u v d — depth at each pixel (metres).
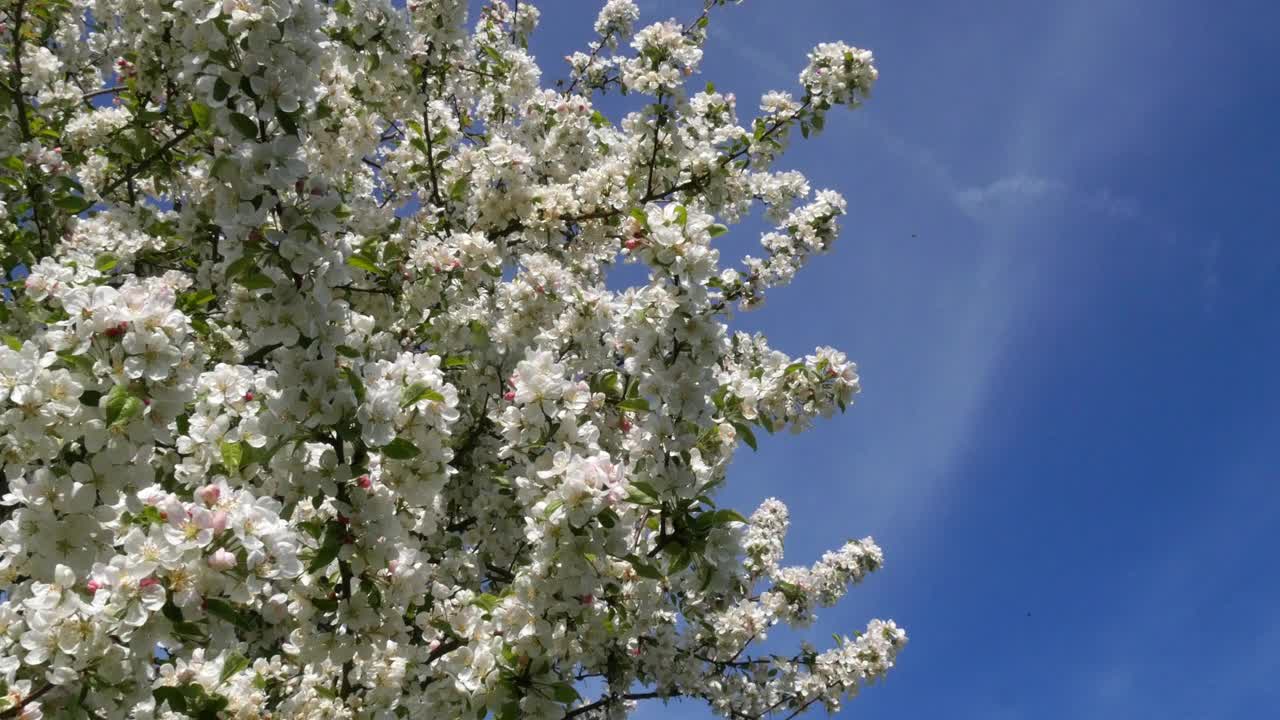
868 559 9.51
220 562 2.76
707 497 4.07
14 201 6.07
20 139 6.22
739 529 3.96
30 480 3.07
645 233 4.00
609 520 3.58
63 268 3.73
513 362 6.09
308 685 4.08
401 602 3.71
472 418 6.17
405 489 3.63
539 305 6.00
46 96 6.72
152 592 2.79
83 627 2.88
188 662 3.72
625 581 4.45
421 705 4.20
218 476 3.49
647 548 4.27
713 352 4.02
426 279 6.15
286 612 3.90
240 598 2.88
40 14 6.50
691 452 4.21
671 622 7.47
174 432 3.67
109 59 8.08
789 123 7.11
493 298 6.43
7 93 6.11
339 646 3.73
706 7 8.47
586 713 7.42
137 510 3.04
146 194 7.59
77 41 7.43
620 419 4.52
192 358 3.08
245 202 3.27
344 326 3.52
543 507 3.61
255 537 2.85
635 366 4.04
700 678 7.99
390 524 3.51
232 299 4.96
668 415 4.00
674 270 3.88
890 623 9.15
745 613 8.50
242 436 3.51
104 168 6.87
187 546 2.78
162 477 4.02
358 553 3.51
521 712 3.91
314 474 3.47
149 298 2.97
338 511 3.47
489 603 4.15
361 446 3.45
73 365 2.91
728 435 4.42
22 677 2.94
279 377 3.36
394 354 6.11
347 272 3.46
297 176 3.31
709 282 4.13
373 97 6.38
